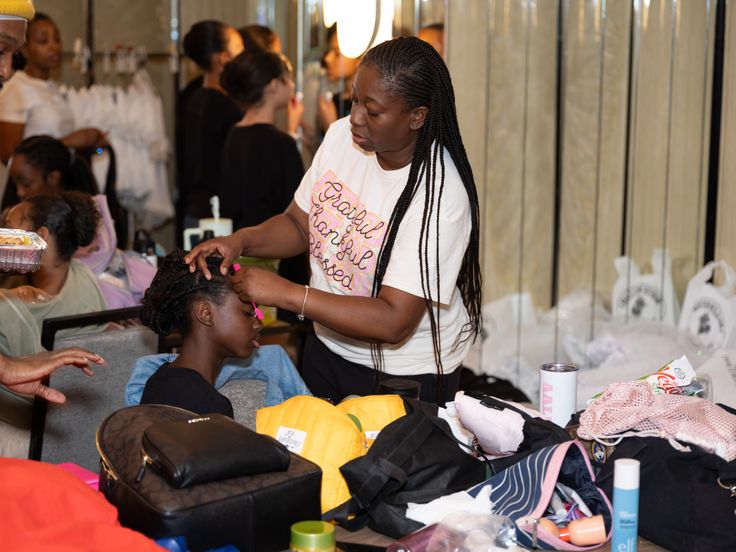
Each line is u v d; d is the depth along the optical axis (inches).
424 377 72.3
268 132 134.0
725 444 53.6
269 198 134.8
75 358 59.3
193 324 65.1
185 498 45.2
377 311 63.6
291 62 178.1
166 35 203.0
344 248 70.4
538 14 129.9
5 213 96.5
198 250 66.7
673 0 117.4
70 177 132.5
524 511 51.6
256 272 63.3
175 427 49.1
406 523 52.1
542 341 132.6
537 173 135.3
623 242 128.9
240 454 47.4
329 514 53.4
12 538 43.0
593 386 104.0
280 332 112.5
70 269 97.7
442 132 65.2
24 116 157.6
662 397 58.1
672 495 52.0
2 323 89.2
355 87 63.8
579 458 54.0
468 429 59.0
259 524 46.7
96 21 195.8
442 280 65.2
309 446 54.8
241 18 197.9
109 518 45.4
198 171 161.6
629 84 124.3
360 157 71.0
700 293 107.7
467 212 66.6
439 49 127.6
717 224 115.4
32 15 63.3
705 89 115.6
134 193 186.9
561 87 130.3
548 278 137.7
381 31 108.7
